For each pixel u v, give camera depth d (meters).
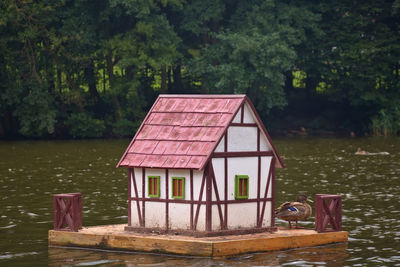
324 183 38.50
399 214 28.38
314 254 20.98
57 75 86.75
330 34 94.31
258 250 20.92
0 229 25.53
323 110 98.75
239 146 21.92
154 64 82.94
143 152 22.22
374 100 91.81
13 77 82.06
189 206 21.44
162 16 85.50
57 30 84.88
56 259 20.48
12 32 81.94
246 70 84.88
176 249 20.48
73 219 22.47
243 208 22.02
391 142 71.94
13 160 52.91
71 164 49.69
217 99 22.66
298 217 23.00
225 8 93.25
